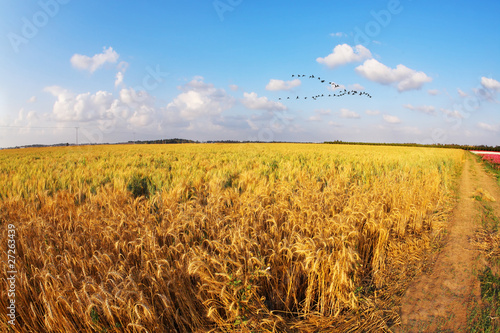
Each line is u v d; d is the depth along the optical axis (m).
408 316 3.15
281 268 3.27
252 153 21.09
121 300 2.34
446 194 9.54
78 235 3.76
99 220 4.20
